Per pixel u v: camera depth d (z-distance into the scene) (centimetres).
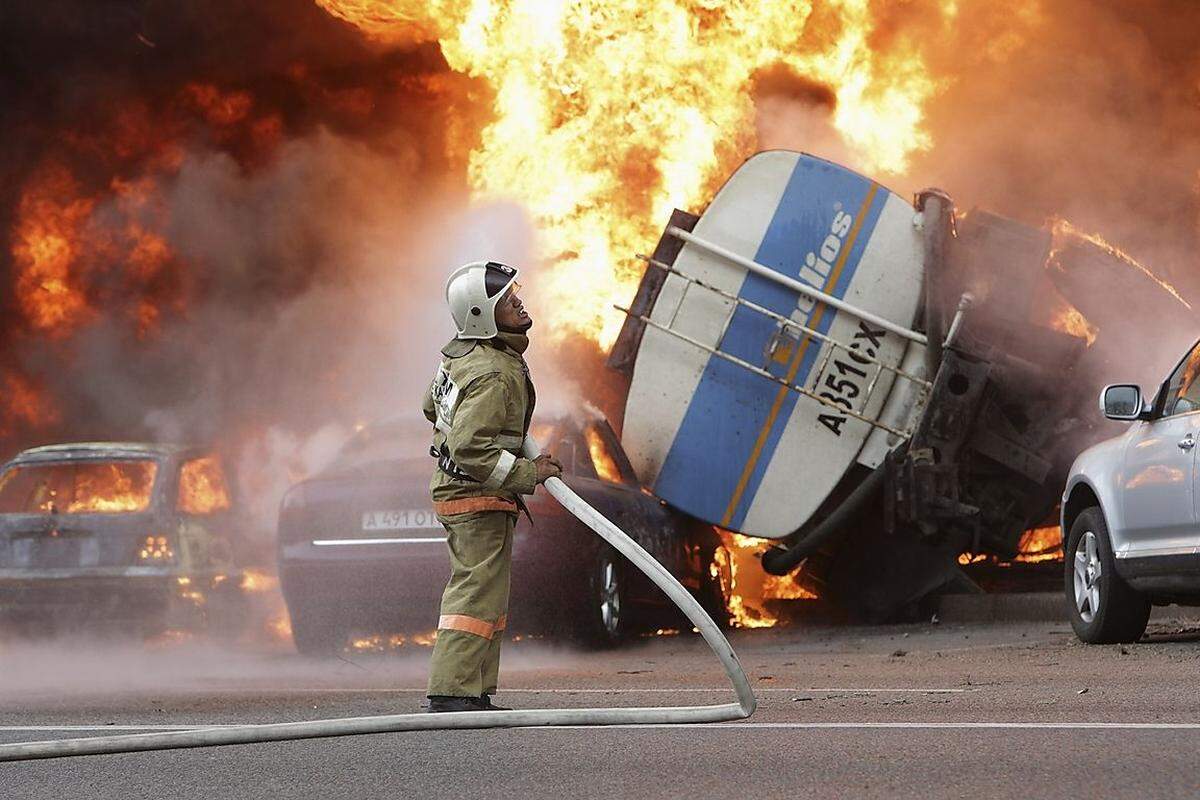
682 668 2191
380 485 2469
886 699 1595
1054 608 2816
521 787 1065
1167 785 988
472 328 1359
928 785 1023
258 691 1944
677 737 1280
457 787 1072
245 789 1093
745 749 1204
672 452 2969
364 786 1089
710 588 3148
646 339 2973
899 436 2914
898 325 2902
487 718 1275
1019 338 2906
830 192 2930
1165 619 2755
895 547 3000
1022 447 2905
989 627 2764
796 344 2928
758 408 2945
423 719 1276
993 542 3014
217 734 1272
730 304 2945
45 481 2952
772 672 2069
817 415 2934
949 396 2856
